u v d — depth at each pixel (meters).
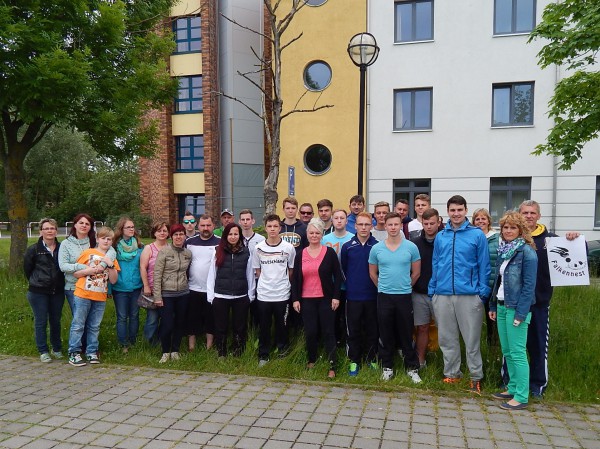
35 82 8.49
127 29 11.77
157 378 5.55
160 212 22.25
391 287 5.39
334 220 6.27
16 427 4.30
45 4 9.34
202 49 20.33
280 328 6.04
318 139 17.72
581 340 6.18
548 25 9.03
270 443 4.00
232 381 5.43
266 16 20.31
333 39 17.45
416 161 17.08
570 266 4.98
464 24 16.52
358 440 4.05
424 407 4.72
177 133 21.66
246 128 20.81
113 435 4.14
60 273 6.30
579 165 15.80
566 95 9.28
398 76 17.11
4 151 11.12
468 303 5.09
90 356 6.11
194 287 6.40
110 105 10.71
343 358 5.89
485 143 16.52
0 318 7.90
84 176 42.88
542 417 4.49
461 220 5.16
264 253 5.93
